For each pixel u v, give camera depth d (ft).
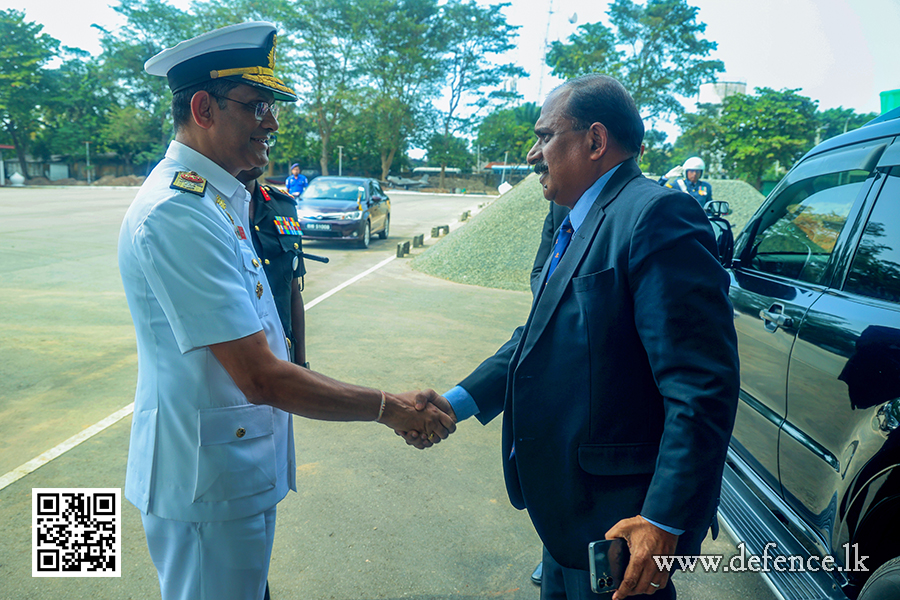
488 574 7.38
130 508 8.46
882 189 6.54
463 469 10.09
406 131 183.83
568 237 4.61
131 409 11.84
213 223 4.07
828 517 6.24
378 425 11.78
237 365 4.00
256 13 168.76
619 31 145.69
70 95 167.22
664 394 3.72
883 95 8.21
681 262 3.69
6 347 15.47
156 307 4.13
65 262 27.84
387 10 174.81
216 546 4.33
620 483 4.12
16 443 10.30
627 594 3.71
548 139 4.52
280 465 4.87
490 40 187.01
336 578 7.20
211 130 4.31
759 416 7.89
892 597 4.78
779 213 8.79
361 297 24.26
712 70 142.51
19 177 133.18
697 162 28.91
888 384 5.38
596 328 4.01
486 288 27.78
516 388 4.32
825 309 6.61
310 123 177.17
